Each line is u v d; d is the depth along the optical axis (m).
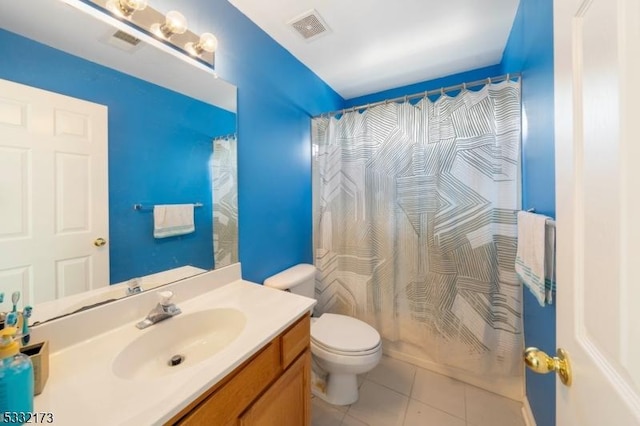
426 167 1.74
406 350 1.96
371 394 1.64
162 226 1.14
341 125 2.00
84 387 0.65
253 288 1.32
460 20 1.54
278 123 1.76
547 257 1.00
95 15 0.92
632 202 0.35
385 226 1.87
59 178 0.85
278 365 0.96
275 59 1.71
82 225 0.90
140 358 0.87
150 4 1.07
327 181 2.04
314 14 1.48
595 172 0.45
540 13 1.12
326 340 1.47
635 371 0.34
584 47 0.48
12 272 0.76
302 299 1.18
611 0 0.40
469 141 1.58
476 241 1.58
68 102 0.87
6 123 0.75
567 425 0.54
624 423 0.36
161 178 1.14
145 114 1.08
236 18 1.43
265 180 1.66
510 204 1.49
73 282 0.88
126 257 1.02
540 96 1.15
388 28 1.60
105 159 0.96
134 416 0.57
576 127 0.51
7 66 0.75
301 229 2.02
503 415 1.47
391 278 1.87
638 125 0.34
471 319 1.60
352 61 1.96
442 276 1.68
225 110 1.39
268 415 0.90
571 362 0.52
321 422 1.43
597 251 0.44
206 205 1.31
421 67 2.05
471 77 2.10
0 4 0.74
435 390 1.67
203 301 1.17
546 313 1.11
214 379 0.69
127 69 1.02
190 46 1.21
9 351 0.55
